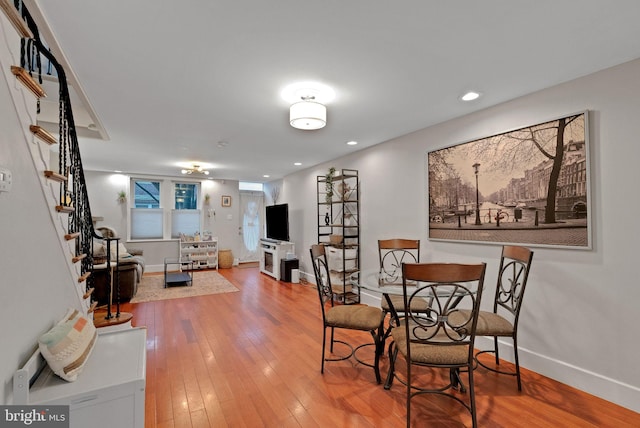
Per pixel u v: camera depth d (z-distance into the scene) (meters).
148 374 2.48
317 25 1.64
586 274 2.21
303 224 6.38
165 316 3.96
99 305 4.41
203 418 1.94
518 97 2.60
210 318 3.88
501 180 2.71
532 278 2.51
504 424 1.88
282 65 2.06
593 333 2.17
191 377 2.44
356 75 2.20
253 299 4.79
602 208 2.13
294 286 5.71
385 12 1.54
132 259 4.96
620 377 2.05
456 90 2.46
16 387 1.23
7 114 1.22
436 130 3.34
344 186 4.60
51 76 3.23
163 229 7.39
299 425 1.88
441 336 2.09
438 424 1.89
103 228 6.00
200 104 2.73
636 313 1.99
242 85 2.36
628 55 1.95
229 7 1.50
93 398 1.39
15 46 1.30
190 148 4.43
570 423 1.88
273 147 4.37
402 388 2.29
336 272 4.55
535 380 2.37
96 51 1.89
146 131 3.55
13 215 1.25
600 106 2.14
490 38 1.76
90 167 6.08
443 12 1.54
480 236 2.89
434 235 3.35
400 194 3.83
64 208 1.76
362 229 4.50
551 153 2.38
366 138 3.90
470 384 1.79
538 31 1.70
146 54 1.93
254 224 8.91
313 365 2.65
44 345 1.41
